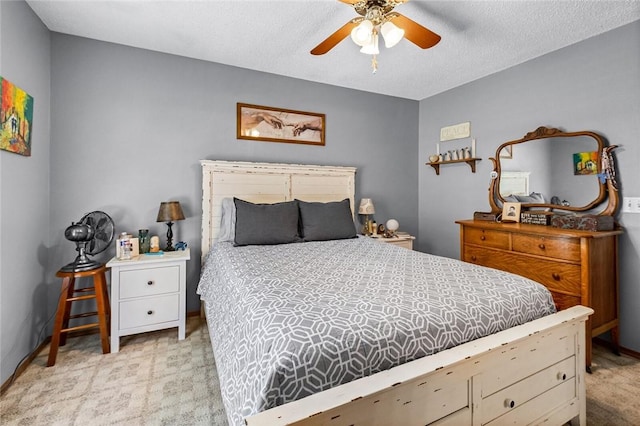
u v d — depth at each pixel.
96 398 1.64
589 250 1.99
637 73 2.12
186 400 1.63
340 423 0.79
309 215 2.80
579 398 1.39
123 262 2.17
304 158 3.33
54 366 1.97
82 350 2.19
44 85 2.25
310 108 3.35
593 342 2.35
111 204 2.54
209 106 2.88
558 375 1.30
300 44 2.54
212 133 2.90
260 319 1.03
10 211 1.82
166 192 2.72
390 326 1.00
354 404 0.80
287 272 1.62
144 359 2.06
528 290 1.37
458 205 3.53
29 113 2.02
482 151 3.24
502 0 1.93
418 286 1.36
